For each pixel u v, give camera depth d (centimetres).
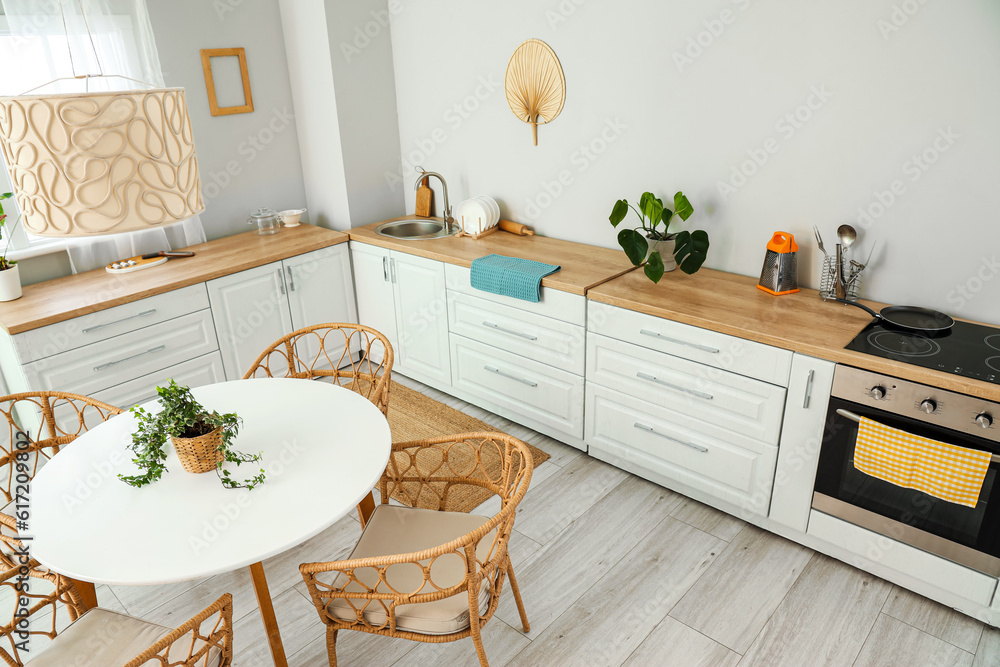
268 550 153
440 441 202
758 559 240
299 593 232
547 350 297
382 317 381
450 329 340
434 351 358
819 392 214
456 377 352
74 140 123
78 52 305
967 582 203
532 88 324
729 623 213
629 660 201
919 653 200
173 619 221
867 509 217
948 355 201
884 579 229
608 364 275
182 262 333
